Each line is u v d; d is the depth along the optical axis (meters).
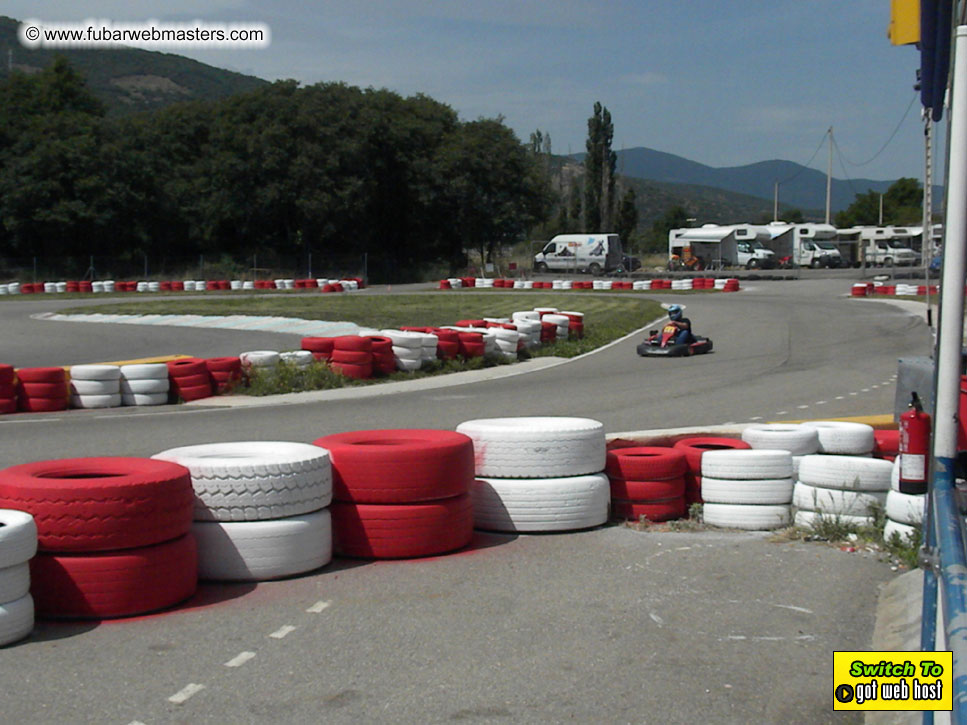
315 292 53.72
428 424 13.29
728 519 7.53
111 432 12.96
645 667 4.91
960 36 4.22
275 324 30.75
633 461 7.76
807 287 47.69
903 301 36.03
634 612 5.70
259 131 66.00
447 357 20.55
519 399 15.88
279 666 4.89
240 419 14.12
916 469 5.54
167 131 70.25
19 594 5.23
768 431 8.27
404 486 6.69
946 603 3.20
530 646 5.18
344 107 67.44
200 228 66.19
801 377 17.98
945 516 3.96
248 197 65.38
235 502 6.20
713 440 8.74
